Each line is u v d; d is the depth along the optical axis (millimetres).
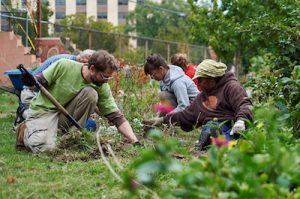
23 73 5715
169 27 49062
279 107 5191
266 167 2688
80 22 45656
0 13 18062
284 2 9836
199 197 2492
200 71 6117
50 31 20984
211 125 4918
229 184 2576
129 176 2650
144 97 8547
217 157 2736
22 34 18453
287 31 7758
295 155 2732
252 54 23281
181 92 7215
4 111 10711
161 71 7363
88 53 6668
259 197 2471
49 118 5738
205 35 25203
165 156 2529
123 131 5832
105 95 5898
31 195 3949
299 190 2635
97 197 3961
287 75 7566
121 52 24422
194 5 25719
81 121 5934
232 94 5992
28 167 4910
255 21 8109
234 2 23422
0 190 4059
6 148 5965
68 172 4730
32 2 16984
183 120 6406
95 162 5102
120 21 60344
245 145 3096
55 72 5805
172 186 3113
